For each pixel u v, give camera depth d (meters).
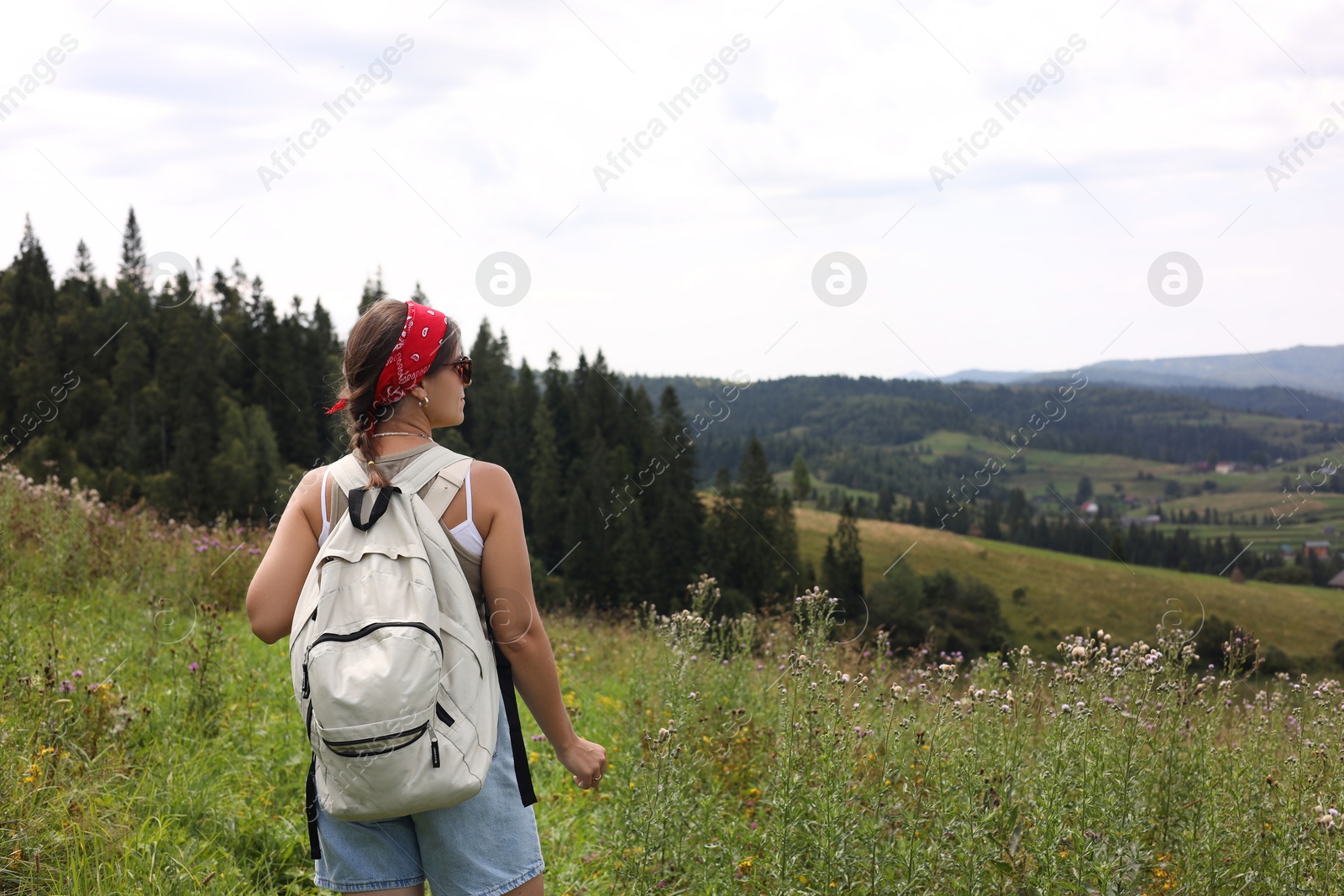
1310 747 3.19
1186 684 3.26
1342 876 2.53
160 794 3.13
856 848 2.61
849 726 2.97
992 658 3.82
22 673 3.61
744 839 3.09
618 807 3.36
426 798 1.44
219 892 2.62
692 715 3.92
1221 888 2.61
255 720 4.07
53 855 2.49
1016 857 2.54
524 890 1.66
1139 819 2.64
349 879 1.60
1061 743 2.82
